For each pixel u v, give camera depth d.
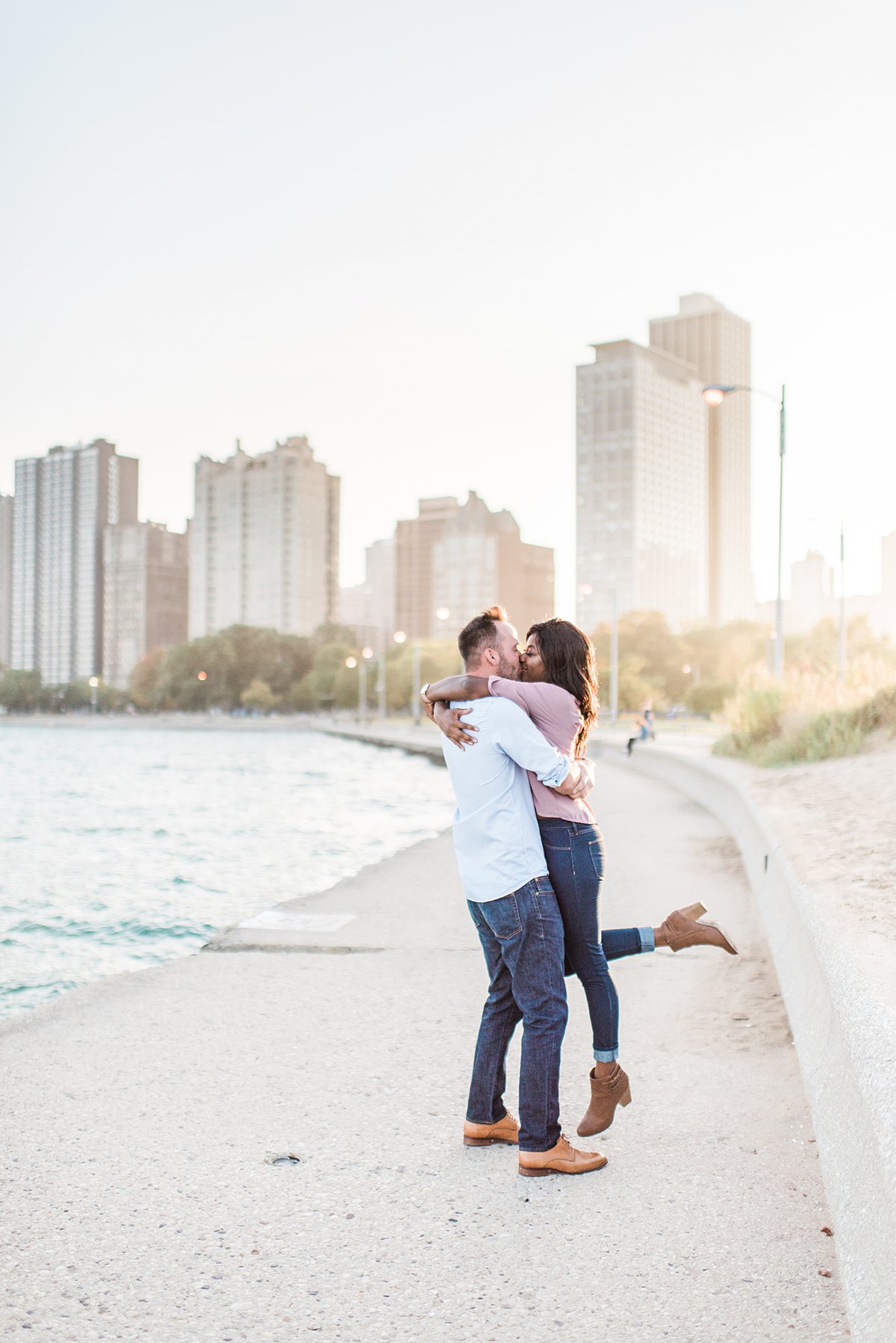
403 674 113.19
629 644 114.00
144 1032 5.11
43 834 19.64
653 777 24.61
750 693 22.20
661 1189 3.38
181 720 140.38
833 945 4.03
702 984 5.96
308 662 166.50
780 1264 2.89
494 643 3.85
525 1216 3.21
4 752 66.12
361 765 48.28
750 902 8.32
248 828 20.42
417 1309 2.70
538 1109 3.50
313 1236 3.09
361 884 9.77
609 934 3.89
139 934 10.38
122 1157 3.64
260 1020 5.32
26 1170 3.54
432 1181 3.47
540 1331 2.59
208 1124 3.94
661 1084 4.36
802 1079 4.20
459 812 3.74
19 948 9.84
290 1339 2.56
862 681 20.39
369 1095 4.25
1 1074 4.50
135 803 27.05
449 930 7.57
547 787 3.69
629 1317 2.64
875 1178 2.51
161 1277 2.86
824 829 7.96
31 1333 2.59
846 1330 2.56
